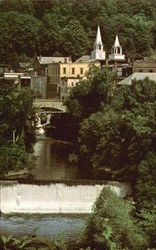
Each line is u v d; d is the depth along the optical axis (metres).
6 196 110.50
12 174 126.44
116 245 73.81
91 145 140.00
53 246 81.94
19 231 95.00
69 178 122.75
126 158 125.81
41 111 187.12
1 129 134.25
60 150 162.75
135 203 98.00
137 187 101.94
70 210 108.50
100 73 168.88
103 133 133.25
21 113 137.50
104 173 128.38
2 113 136.00
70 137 178.75
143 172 104.06
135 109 129.75
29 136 147.25
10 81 183.88
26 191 111.00
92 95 167.25
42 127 194.88
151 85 141.50
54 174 127.31
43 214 106.06
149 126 116.38
